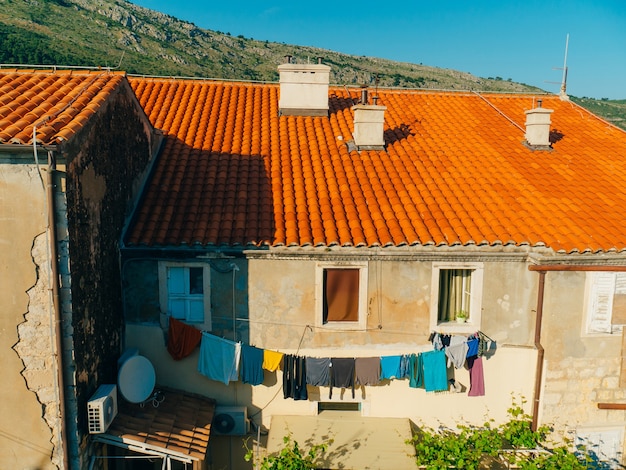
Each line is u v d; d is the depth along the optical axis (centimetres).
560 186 1277
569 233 1075
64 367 798
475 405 1121
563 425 1091
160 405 1027
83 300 844
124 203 1069
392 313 1079
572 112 1809
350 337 1086
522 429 1073
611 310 1057
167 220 1088
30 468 829
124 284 1059
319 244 1021
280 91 1603
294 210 1132
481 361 1091
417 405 1119
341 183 1229
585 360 1073
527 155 1444
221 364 1049
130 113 1112
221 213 1121
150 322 1077
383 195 1188
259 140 1449
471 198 1191
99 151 917
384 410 1117
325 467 986
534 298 1083
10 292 783
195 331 1054
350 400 1112
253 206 1140
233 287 1066
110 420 881
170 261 1055
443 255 1048
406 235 1050
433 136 1522
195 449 933
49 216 755
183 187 1205
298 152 1388
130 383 970
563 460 982
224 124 1528
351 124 1569
